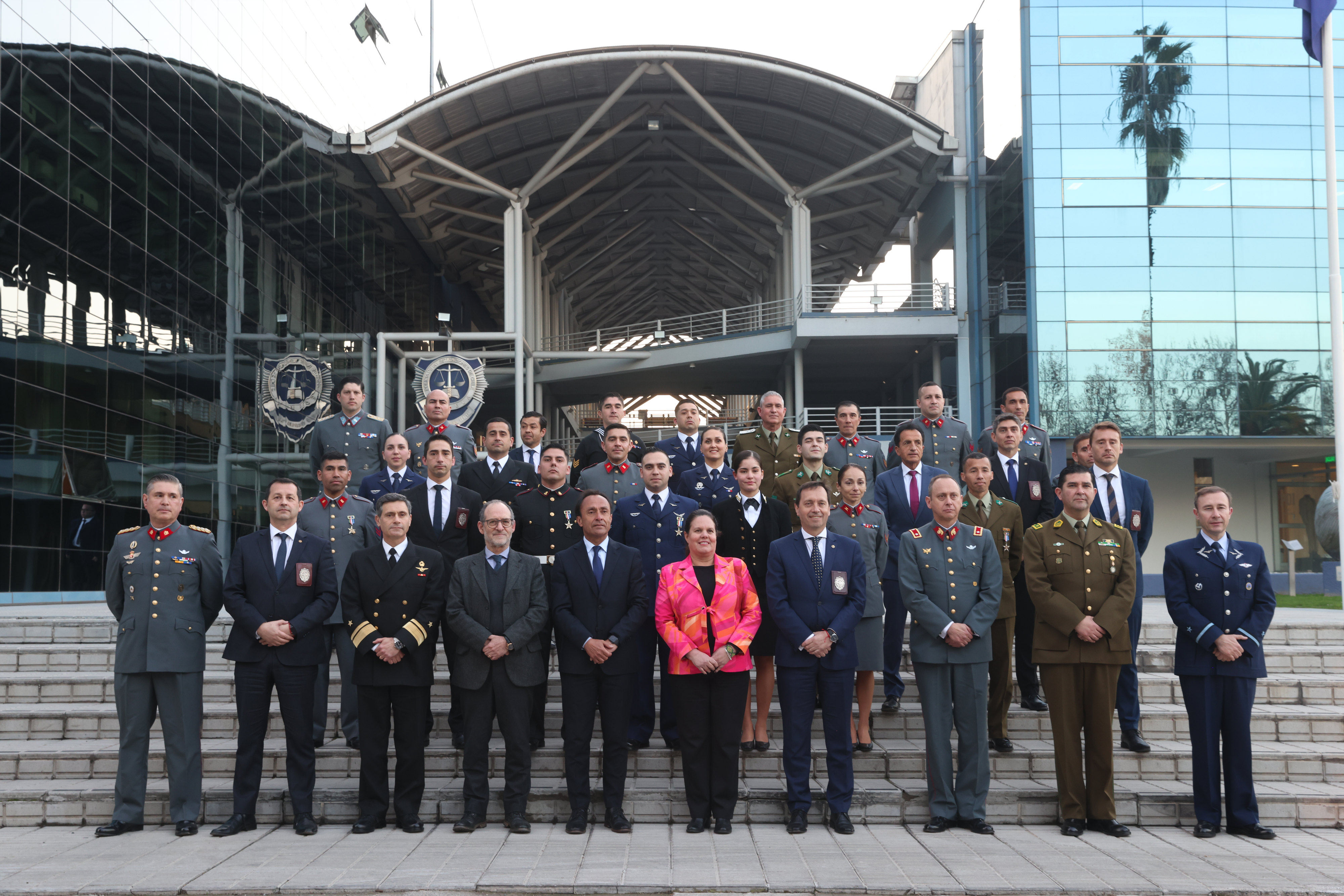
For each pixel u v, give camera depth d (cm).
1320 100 2559
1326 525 1608
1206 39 2575
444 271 3775
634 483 764
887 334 2891
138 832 575
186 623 584
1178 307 2522
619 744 587
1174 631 827
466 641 586
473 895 461
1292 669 766
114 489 1731
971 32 2930
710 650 586
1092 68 2570
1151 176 2545
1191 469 2855
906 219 3403
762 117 2958
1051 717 588
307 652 587
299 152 2584
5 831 578
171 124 1978
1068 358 2512
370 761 577
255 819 585
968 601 596
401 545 598
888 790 606
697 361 3228
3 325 1464
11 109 1502
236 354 2212
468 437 875
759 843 549
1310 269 2534
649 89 2839
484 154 3011
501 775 648
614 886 467
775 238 3916
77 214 1658
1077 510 600
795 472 757
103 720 689
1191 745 624
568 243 4012
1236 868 497
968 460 680
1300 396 2503
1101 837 564
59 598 1563
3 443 1456
